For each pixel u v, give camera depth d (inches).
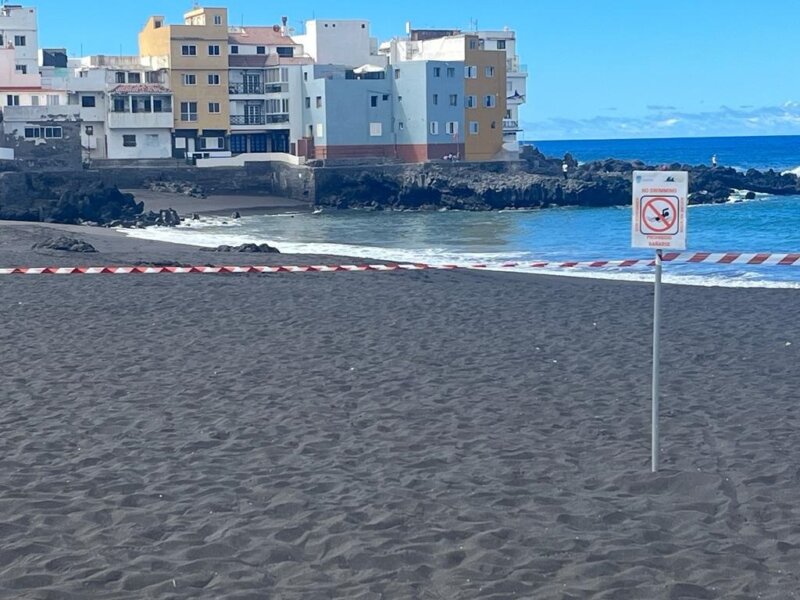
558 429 597.3
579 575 391.2
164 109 3558.1
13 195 2997.0
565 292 1143.6
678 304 1064.8
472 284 1206.3
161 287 1134.4
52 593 377.1
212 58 3619.6
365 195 3334.2
